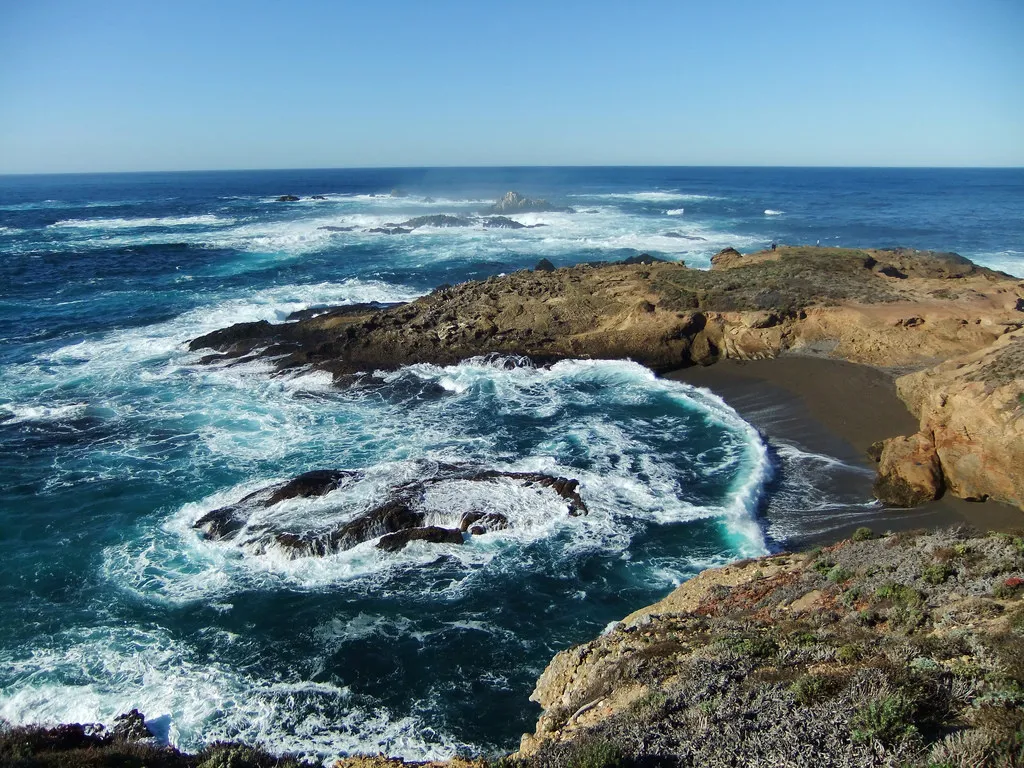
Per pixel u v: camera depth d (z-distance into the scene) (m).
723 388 27.47
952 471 18.23
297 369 28.62
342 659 13.31
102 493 19.36
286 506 17.89
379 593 15.19
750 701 8.04
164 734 11.48
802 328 29.59
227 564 16.14
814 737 7.02
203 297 41.25
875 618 10.11
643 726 8.10
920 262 39.66
